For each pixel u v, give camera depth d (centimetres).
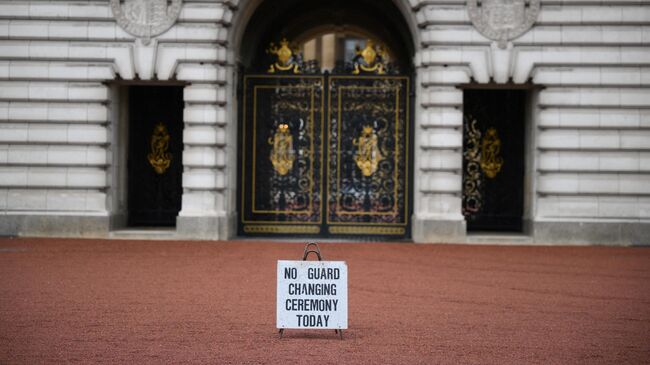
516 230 2977
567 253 2447
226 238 2722
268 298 1599
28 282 1748
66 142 2725
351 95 2927
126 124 2944
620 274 2003
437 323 1380
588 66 2692
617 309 1527
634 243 2675
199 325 1335
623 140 2688
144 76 2705
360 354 1148
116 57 2708
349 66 2936
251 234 2916
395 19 3222
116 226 2827
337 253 2394
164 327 1313
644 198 2695
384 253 2405
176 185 3016
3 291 1633
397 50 3422
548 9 2689
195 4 2705
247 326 1334
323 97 2923
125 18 2708
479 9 2688
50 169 2730
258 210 2920
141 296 1599
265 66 2962
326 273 1227
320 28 3891
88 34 2711
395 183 2914
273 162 2925
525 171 2923
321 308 1226
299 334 1283
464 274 1983
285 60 2942
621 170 2688
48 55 2717
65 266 2005
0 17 2719
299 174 2925
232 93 2803
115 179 2836
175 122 3017
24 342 1195
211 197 2708
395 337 1266
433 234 2695
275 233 2917
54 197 2723
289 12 3391
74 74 2717
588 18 2680
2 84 2731
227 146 2750
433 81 2695
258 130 2930
